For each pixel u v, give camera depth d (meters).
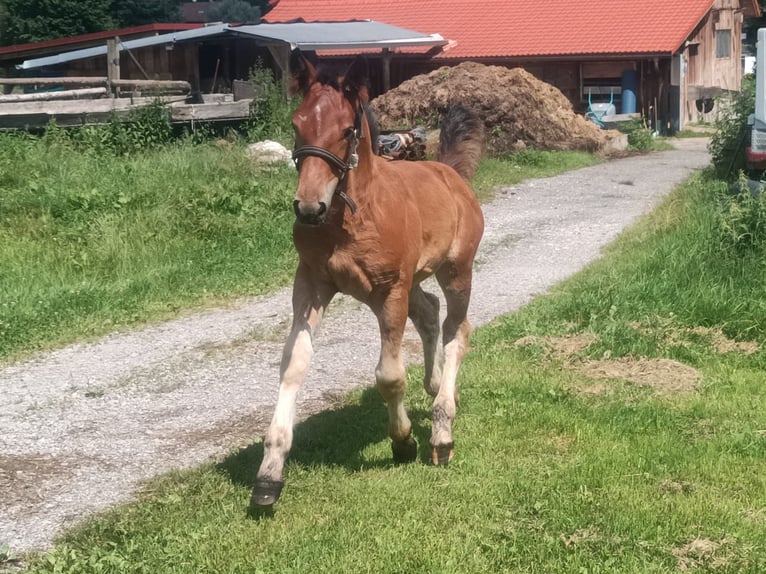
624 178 11.75
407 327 5.70
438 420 3.54
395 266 3.20
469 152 4.34
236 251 7.25
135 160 9.30
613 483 3.31
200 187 8.38
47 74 19.80
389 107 14.72
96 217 7.43
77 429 4.11
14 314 5.68
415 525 3.00
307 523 3.05
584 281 6.32
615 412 4.07
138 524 3.09
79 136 9.94
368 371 4.86
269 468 3.04
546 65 19.62
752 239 6.12
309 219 2.87
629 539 2.92
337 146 2.91
